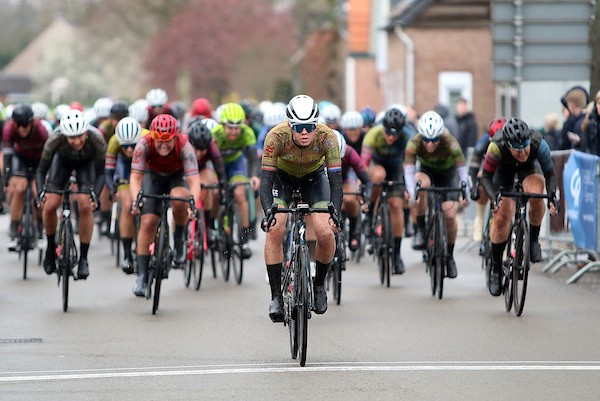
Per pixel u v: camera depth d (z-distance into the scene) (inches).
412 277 1180.5
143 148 954.1
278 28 4633.4
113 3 4928.6
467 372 684.1
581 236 1141.1
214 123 1259.8
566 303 972.6
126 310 965.8
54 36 6943.9
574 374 674.2
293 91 4665.4
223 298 1039.0
